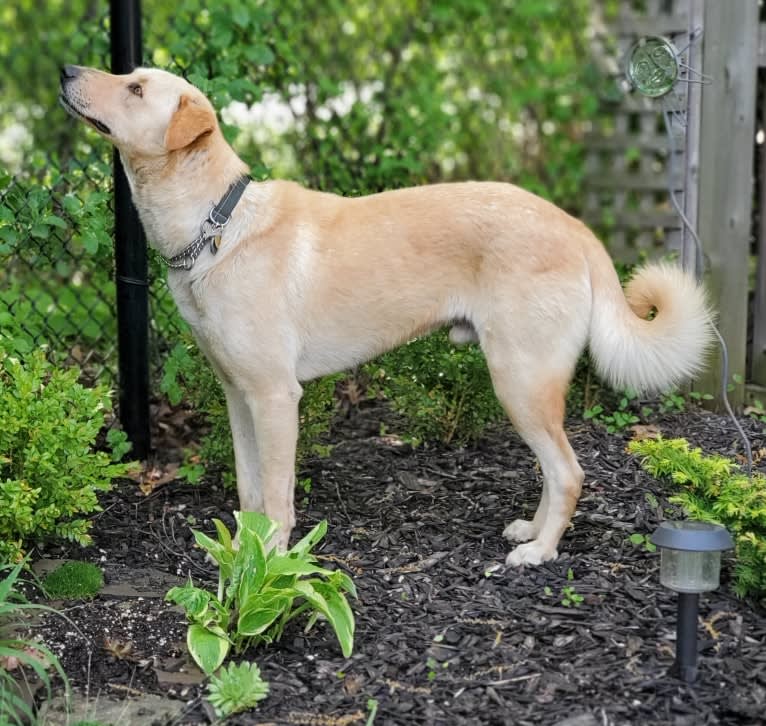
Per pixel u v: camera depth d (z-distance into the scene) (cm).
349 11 625
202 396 370
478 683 249
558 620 277
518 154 787
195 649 254
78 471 313
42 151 609
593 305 317
